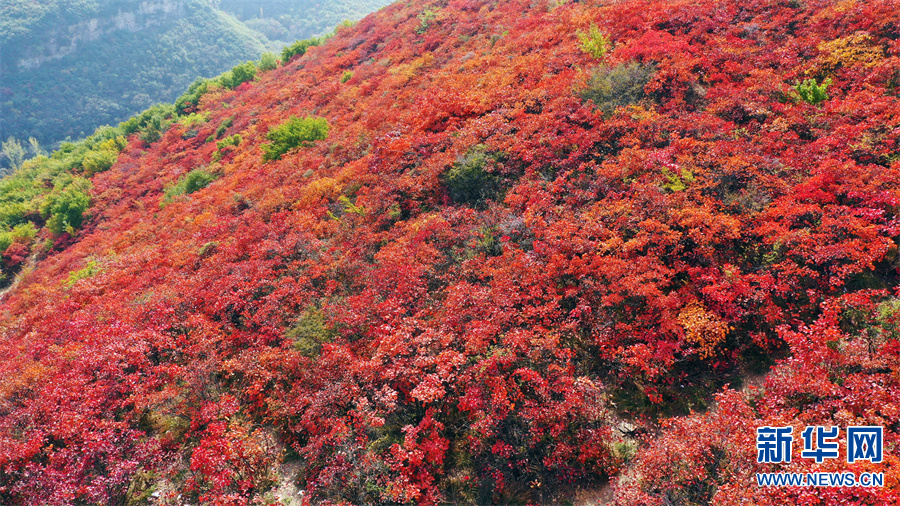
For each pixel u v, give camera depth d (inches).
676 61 703.1
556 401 348.2
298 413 439.2
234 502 372.5
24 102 6855.3
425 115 870.4
